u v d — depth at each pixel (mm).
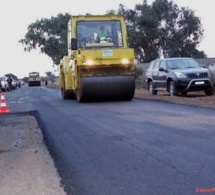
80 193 5809
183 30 60969
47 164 7582
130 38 58156
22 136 11008
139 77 41781
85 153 8234
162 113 13992
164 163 7109
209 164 6922
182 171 6570
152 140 9133
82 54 18984
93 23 20000
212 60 44094
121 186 5996
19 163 7824
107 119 12945
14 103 23406
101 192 5793
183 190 5668
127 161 7391
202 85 22094
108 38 19938
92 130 10953
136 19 59125
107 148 8555
